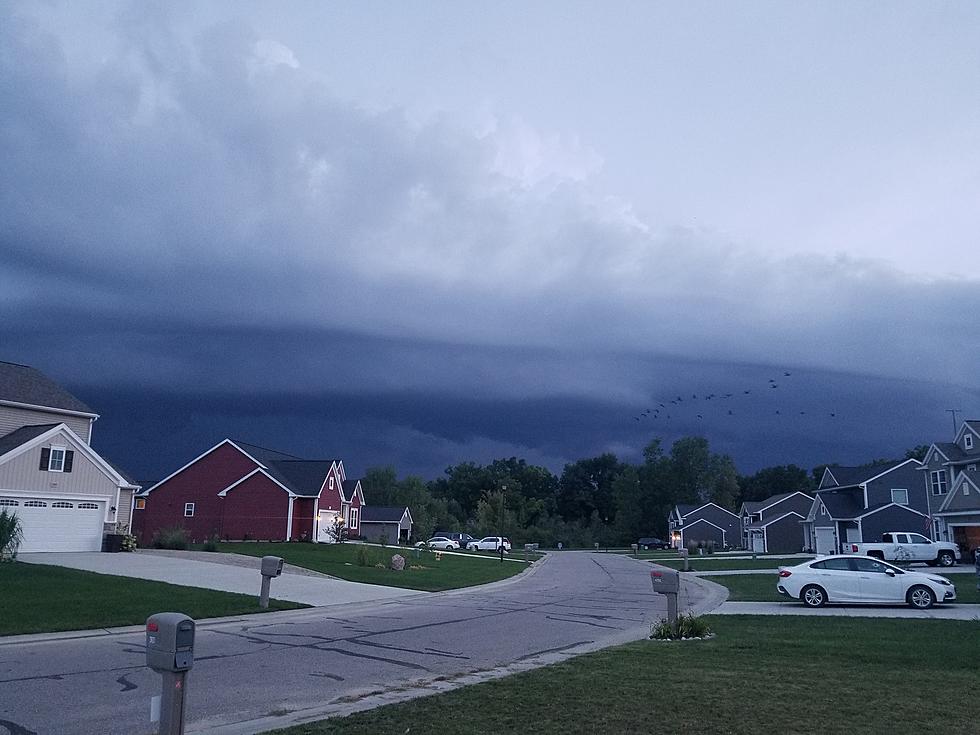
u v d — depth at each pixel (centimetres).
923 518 5741
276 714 890
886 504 5788
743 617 1895
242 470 5625
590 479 14788
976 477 4538
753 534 8381
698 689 973
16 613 1625
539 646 1442
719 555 7175
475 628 1706
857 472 6619
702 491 11825
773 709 862
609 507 14275
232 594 2127
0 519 2550
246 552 3809
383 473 10475
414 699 924
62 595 1902
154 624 634
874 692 955
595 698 920
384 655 1322
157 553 3372
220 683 1064
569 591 2861
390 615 1961
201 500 5641
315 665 1215
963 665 1168
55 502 3362
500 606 2230
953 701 904
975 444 4972
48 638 1429
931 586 2144
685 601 2438
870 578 2191
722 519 9975
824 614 1978
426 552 5406
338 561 3597
